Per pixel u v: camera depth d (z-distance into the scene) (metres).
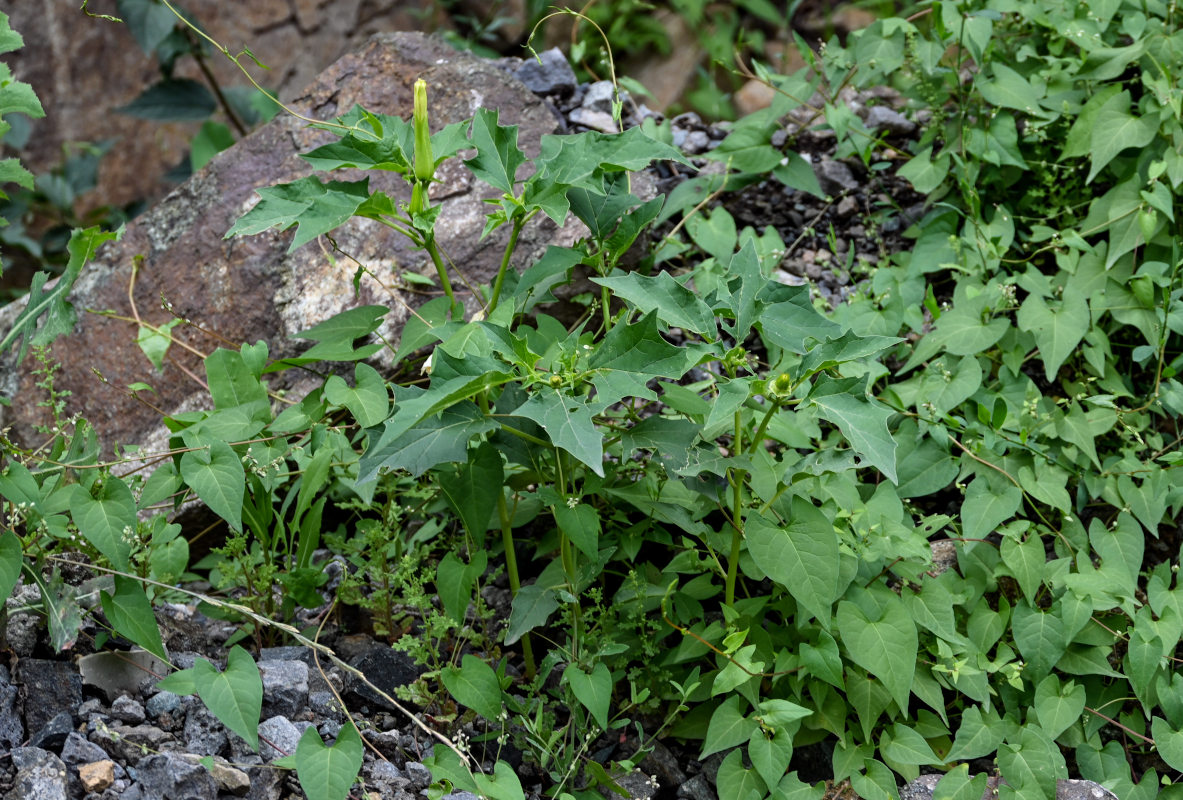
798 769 2.23
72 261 2.20
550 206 2.15
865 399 2.10
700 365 2.40
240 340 2.44
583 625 2.22
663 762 2.22
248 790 2.11
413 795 2.15
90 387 2.46
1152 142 2.42
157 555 2.19
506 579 2.34
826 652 2.17
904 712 2.16
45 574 2.19
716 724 2.18
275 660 2.22
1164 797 2.23
